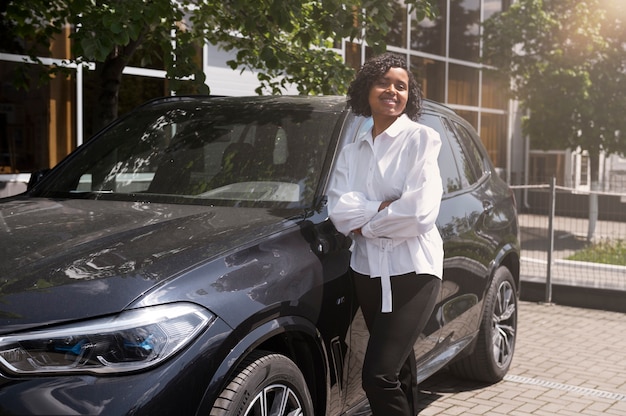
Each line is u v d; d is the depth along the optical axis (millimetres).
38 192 4117
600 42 14898
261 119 4102
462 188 5039
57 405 2338
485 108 21219
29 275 2656
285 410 3045
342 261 3367
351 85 3416
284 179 3678
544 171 23000
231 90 12820
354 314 3408
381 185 3232
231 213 3412
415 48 18500
